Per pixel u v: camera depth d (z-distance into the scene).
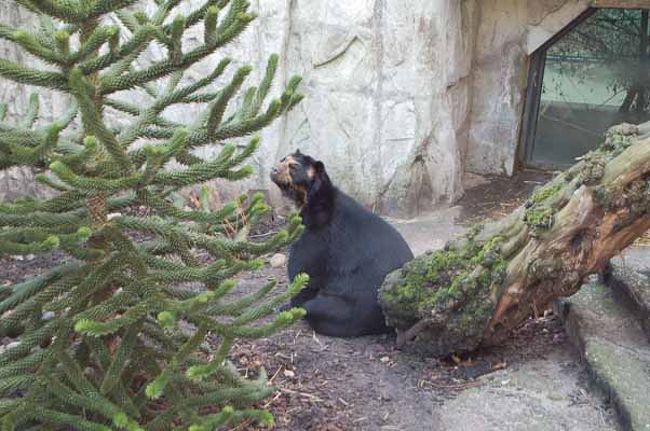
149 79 3.34
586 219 4.26
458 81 8.57
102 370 3.63
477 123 9.23
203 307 3.21
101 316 3.23
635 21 8.78
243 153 3.42
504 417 4.18
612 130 4.38
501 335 4.82
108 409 3.22
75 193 3.26
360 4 7.57
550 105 9.26
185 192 7.86
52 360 3.32
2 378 3.28
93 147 2.88
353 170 7.89
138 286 3.30
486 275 4.54
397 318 4.88
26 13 7.99
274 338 5.25
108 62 3.16
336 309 5.32
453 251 4.82
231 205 3.30
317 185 5.54
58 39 2.90
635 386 4.12
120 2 3.07
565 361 4.78
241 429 3.97
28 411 3.25
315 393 4.45
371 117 7.77
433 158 8.02
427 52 7.66
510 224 4.63
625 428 3.90
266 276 6.55
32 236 3.11
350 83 7.75
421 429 4.10
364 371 4.78
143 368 3.65
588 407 4.22
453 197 8.36
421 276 4.77
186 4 7.70
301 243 5.61
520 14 8.85
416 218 7.99
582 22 8.87
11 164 3.31
